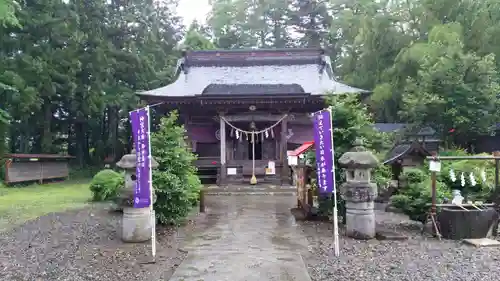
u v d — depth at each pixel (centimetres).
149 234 951
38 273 712
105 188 1712
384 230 1010
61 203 1666
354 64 4294
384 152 1381
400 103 3469
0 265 764
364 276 664
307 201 1241
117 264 758
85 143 4066
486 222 937
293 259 763
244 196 1914
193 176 1301
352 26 4356
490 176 1177
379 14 3684
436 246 869
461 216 932
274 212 1395
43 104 3231
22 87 2456
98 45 3234
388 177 1248
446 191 1096
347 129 1136
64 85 2980
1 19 1611
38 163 2806
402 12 3662
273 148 2706
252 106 2425
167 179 1081
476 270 691
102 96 3288
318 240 933
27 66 2612
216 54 3153
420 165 1491
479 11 3028
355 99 1202
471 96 2311
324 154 839
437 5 3244
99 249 877
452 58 2384
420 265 725
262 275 665
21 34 2761
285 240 938
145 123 834
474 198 1086
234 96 2339
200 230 1072
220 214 1352
